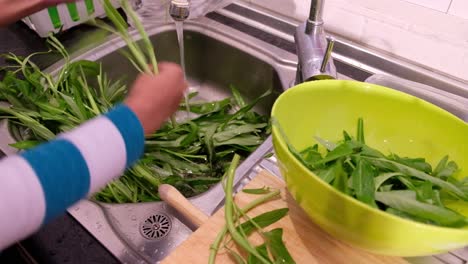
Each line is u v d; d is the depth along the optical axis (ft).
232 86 2.62
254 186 1.58
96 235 1.43
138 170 1.90
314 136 1.55
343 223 1.14
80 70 2.30
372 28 2.44
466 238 1.05
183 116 2.65
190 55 2.93
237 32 2.74
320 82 1.51
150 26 2.73
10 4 1.62
